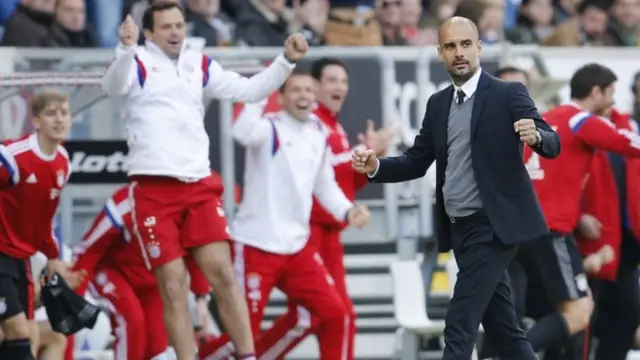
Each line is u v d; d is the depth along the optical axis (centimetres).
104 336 3628
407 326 3638
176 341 3083
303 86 3456
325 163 3528
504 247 2702
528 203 2695
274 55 3772
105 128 3572
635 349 3922
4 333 3119
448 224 2781
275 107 3738
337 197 3512
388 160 2788
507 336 2800
